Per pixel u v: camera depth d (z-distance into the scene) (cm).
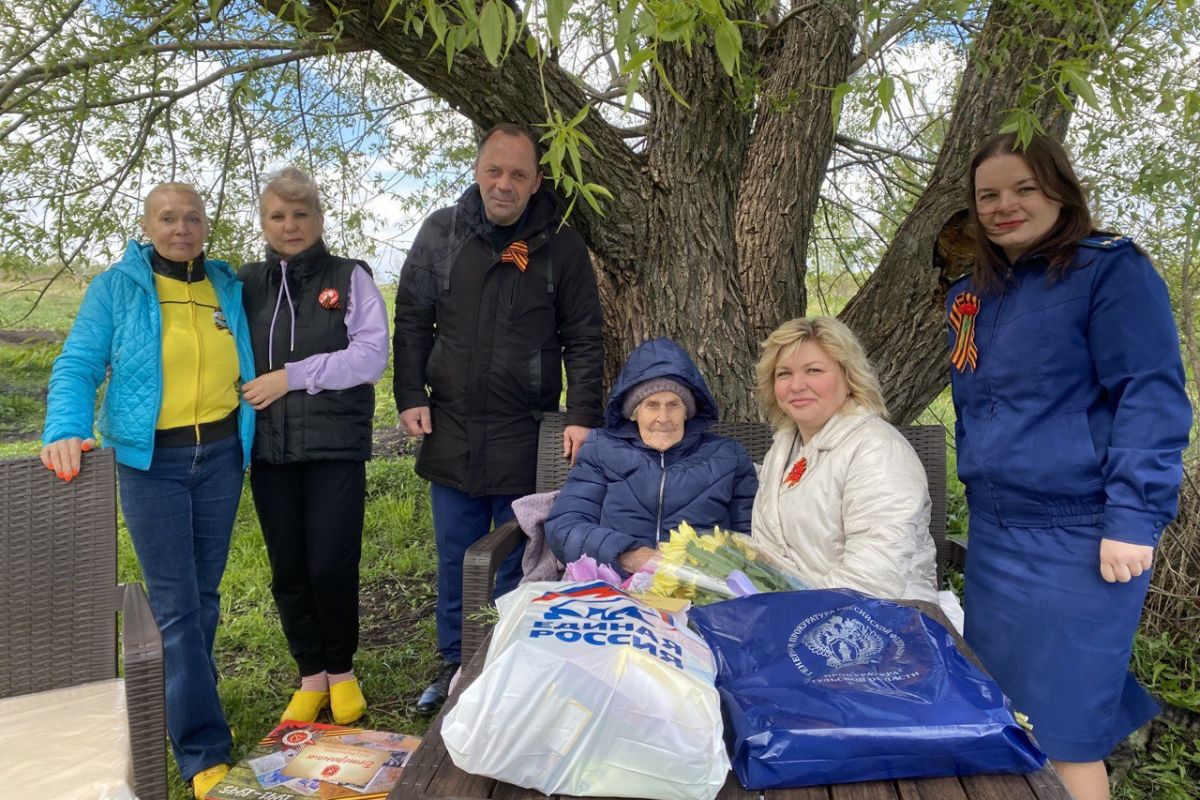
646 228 328
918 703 133
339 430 273
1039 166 184
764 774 127
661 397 257
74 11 272
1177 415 175
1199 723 276
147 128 338
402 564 460
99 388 260
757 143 346
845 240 464
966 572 213
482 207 284
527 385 289
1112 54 186
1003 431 195
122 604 220
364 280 279
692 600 188
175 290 254
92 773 171
